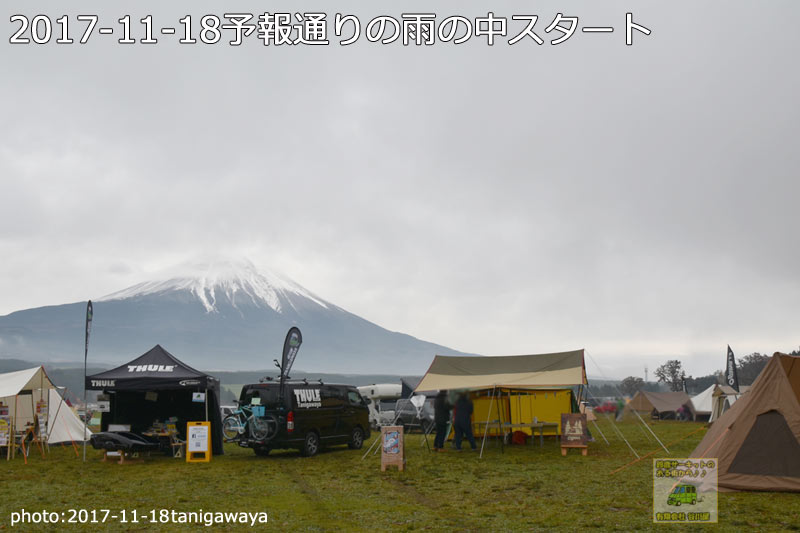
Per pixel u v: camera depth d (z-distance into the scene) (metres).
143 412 19.30
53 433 20.44
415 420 27.28
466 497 10.88
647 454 16.78
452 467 14.86
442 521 8.95
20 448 19.70
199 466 15.68
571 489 11.46
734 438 11.22
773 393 11.33
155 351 18.64
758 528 8.28
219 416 18.69
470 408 18.81
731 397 33.38
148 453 17.97
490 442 21.31
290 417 16.83
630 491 11.11
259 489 11.92
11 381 18.22
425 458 16.83
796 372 12.12
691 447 18.69
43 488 12.29
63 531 8.64
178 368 17.92
